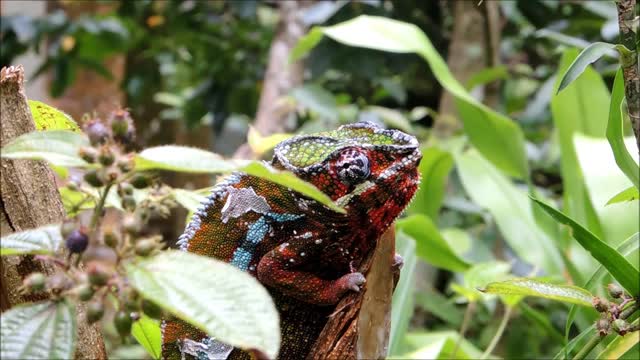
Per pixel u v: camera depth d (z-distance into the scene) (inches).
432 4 43.6
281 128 39.4
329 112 38.4
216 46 49.1
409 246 24.2
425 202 33.5
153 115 56.2
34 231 13.8
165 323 17.8
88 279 13.3
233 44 49.1
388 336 15.4
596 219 25.1
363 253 17.3
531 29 45.9
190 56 55.7
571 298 16.1
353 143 17.2
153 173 14.3
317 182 16.9
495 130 31.0
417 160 17.0
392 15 42.9
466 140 36.6
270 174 13.3
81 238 13.5
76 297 13.5
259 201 17.6
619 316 16.0
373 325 15.3
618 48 15.6
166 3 50.3
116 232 13.5
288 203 17.4
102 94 53.3
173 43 51.0
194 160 13.3
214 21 48.9
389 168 16.9
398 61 41.7
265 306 12.9
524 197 31.2
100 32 46.3
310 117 45.3
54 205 15.9
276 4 46.2
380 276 15.4
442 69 30.7
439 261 29.1
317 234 17.1
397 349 22.8
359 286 16.0
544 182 45.1
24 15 45.8
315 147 17.2
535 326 35.3
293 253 17.1
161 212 14.5
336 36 30.3
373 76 41.2
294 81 40.5
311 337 17.6
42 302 13.6
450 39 43.9
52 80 49.8
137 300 13.3
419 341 27.6
